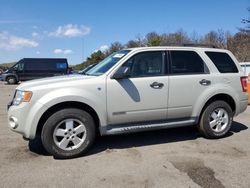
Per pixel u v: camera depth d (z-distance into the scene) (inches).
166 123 227.5
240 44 1258.0
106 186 156.6
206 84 235.8
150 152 210.1
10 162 190.5
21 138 243.6
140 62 217.3
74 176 169.0
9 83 1048.2
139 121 218.1
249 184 158.6
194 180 163.3
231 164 186.1
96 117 208.7
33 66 1056.2
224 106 243.6
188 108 231.1
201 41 1695.4
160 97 219.5
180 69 229.8
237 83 251.0
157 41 1573.6
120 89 207.3
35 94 190.2
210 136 241.3
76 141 199.2
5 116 352.2
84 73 232.2
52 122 191.9
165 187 155.1
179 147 221.5
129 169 179.0
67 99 192.2
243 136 252.5
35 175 170.4
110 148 219.3
